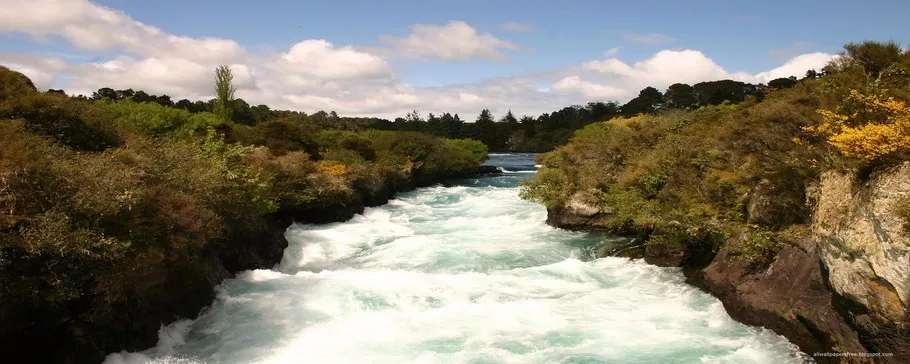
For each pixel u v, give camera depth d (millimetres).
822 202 10859
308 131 47906
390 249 22359
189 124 34531
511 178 64312
